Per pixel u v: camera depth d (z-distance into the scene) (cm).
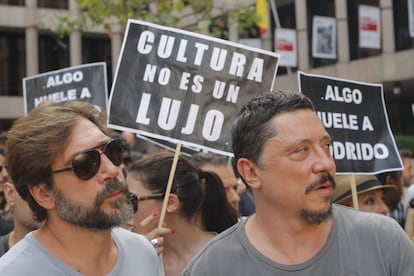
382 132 351
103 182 211
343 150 338
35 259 208
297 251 199
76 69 541
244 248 204
